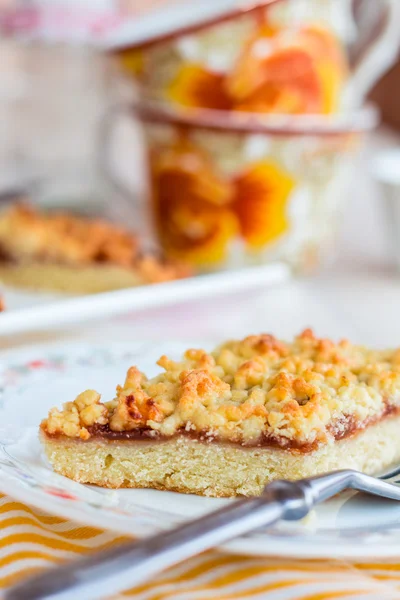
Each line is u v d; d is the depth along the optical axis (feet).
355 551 0.99
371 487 1.14
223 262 1.87
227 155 1.80
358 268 2.06
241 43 1.78
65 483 1.18
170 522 1.03
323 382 1.28
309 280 1.97
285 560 1.07
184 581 1.03
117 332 1.67
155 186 1.88
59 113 2.44
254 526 0.94
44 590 0.77
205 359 1.30
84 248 1.77
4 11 2.16
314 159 1.83
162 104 1.84
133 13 2.13
